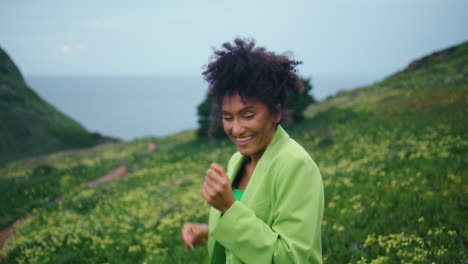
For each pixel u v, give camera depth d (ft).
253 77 3.98
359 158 30.27
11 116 98.58
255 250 3.72
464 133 28.17
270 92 4.10
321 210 4.26
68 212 30.53
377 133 38.96
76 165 60.08
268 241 3.74
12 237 25.63
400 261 10.25
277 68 4.12
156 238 17.21
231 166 5.38
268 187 4.26
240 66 3.98
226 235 3.78
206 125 68.08
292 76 4.39
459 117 34.94
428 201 14.71
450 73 68.03
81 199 35.14
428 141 28.55
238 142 4.33
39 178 49.75
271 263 3.76
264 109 4.16
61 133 104.73
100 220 24.73
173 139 91.76
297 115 60.70
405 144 30.42
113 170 57.52
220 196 3.73
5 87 109.70
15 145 90.38
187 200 26.09
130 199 31.27
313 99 62.13
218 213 4.89
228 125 4.34
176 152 61.93
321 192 4.23
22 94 115.34
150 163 55.88
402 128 37.88
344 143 39.04
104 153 78.59
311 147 42.16
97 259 16.39
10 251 21.09
